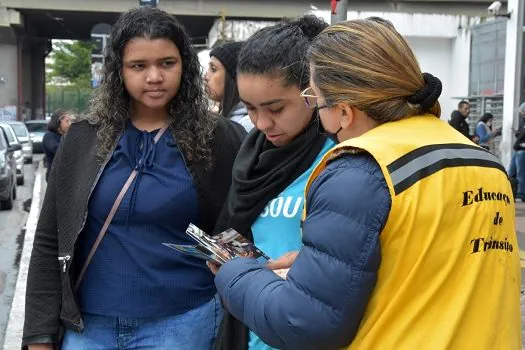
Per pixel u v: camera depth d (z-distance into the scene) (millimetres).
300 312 1621
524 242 8305
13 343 5219
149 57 2432
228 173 2570
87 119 2533
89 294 2459
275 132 2186
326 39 1782
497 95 17125
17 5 36062
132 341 2453
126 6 35938
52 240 2518
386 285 1626
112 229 2426
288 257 2064
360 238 1591
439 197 1618
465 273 1642
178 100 2537
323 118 1823
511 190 1818
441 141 1708
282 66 2078
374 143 1646
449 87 20734
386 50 1715
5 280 7594
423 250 1605
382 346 1631
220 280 1875
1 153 13953
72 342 2488
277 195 2234
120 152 2451
